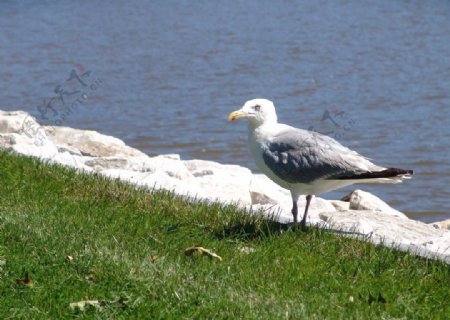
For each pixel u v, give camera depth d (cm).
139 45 4525
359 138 2619
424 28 4925
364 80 3519
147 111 3002
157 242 1043
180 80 3550
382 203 1560
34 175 1298
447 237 1188
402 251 1056
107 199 1230
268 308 845
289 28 5078
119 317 819
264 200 1545
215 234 1112
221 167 1775
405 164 2345
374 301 895
